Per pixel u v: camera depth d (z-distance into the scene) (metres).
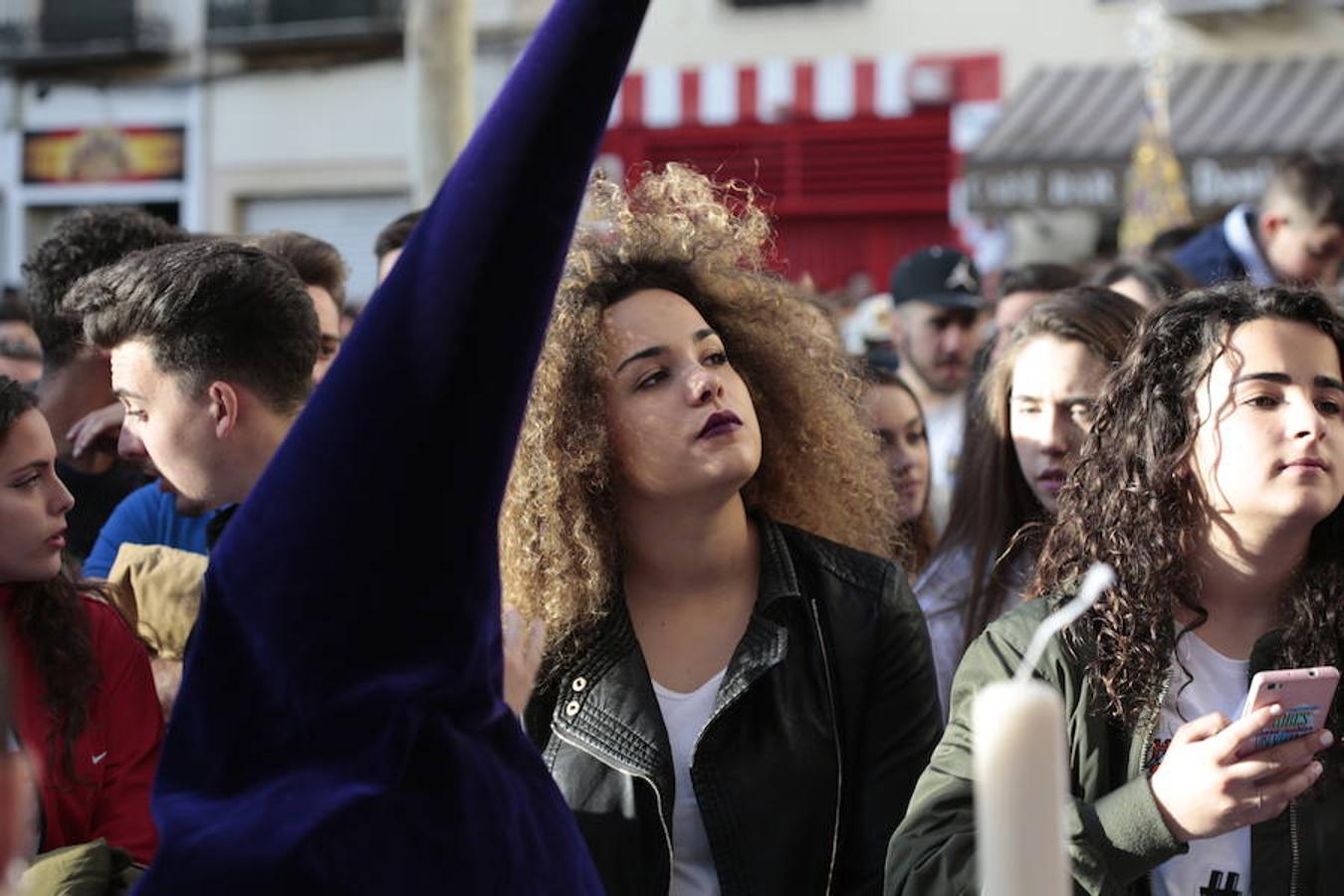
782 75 14.38
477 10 15.09
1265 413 2.28
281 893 1.51
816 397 2.92
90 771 2.62
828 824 2.56
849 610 2.64
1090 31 13.68
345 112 15.98
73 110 16.59
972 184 12.84
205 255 2.89
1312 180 5.56
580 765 2.54
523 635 2.07
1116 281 4.79
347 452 1.54
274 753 1.60
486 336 1.52
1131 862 2.09
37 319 3.69
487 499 1.57
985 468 3.46
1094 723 2.29
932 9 14.03
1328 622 2.33
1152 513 2.35
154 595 2.96
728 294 2.86
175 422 2.84
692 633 2.65
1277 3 13.09
